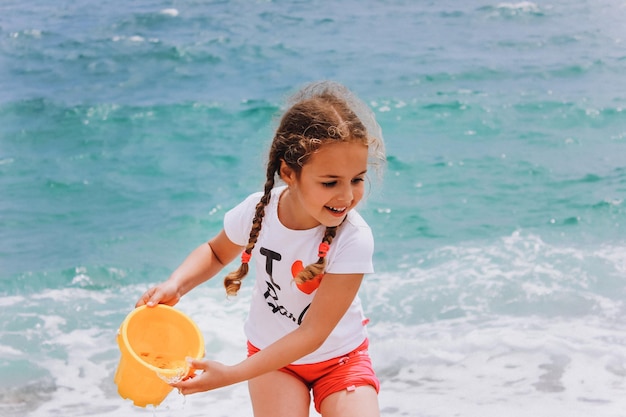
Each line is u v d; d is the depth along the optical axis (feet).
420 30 48.37
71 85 40.09
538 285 20.29
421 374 16.62
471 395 15.71
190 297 20.21
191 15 52.39
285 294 10.64
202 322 18.97
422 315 19.16
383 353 17.42
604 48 43.96
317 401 10.93
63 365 17.48
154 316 10.66
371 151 10.49
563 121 33.45
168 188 28.19
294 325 10.77
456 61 42.29
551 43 45.19
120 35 48.42
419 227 24.25
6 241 24.25
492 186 27.30
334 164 9.57
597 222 24.17
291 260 10.43
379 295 20.15
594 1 53.36
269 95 37.86
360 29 48.70
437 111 34.99
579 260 21.58
